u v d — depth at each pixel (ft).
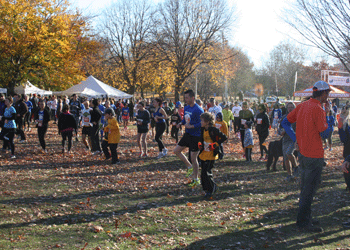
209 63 116.98
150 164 31.42
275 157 28.45
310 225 15.07
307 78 181.88
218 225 15.53
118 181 24.35
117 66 143.54
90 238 13.70
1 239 13.33
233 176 26.68
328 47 29.30
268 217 16.75
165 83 129.70
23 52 71.26
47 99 97.04
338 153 39.96
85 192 21.39
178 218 16.51
